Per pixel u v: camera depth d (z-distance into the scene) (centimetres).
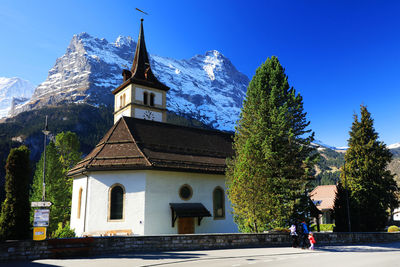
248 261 1291
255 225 2016
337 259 1400
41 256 1320
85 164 2442
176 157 2677
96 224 2306
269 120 2508
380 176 3278
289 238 2009
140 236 1567
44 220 1355
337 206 3388
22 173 1515
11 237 1424
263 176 1998
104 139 2809
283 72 2775
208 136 3353
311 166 2392
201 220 2581
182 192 2541
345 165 3441
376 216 3188
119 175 2395
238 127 2761
